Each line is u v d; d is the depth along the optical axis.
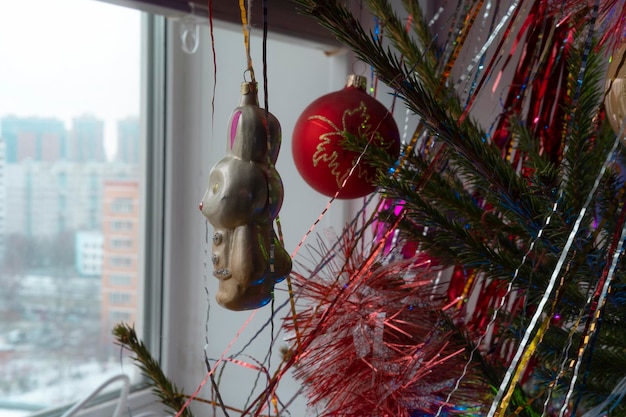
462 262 0.52
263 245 0.39
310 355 0.57
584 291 0.53
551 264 0.51
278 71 0.98
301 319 0.58
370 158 0.53
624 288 0.47
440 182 0.54
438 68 0.62
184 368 1.05
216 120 1.02
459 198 0.53
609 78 0.47
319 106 0.60
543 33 0.60
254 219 0.39
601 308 0.39
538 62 0.61
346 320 0.55
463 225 0.55
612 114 0.47
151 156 1.05
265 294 0.40
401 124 0.82
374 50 0.42
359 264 0.59
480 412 0.52
